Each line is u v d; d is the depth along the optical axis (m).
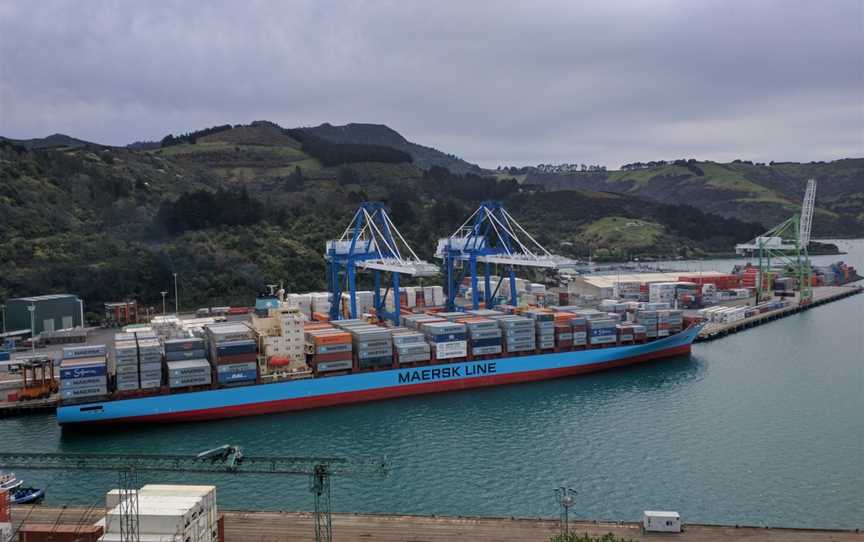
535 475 85.88
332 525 67.56
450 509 76.44
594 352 140.38
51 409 113.44
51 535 60.12
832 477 84.00
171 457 58.59
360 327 135.50
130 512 53.97
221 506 76.69
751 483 82.56
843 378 132.75
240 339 116.38
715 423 105.50
